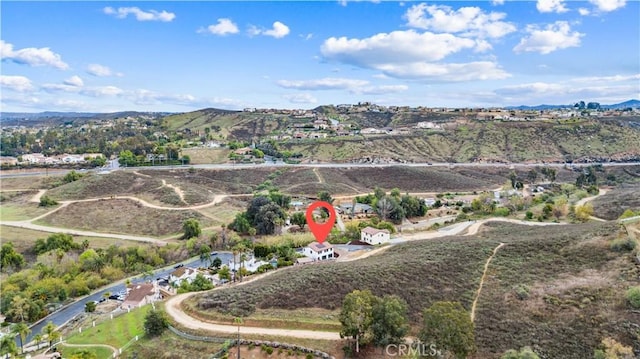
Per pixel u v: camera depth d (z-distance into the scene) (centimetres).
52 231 14000
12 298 9250
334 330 5884
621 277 6053
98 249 12344
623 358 4684
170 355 5634
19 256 11675
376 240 12150
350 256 10044
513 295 6197
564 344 5128
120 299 9881
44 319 9106
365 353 5388
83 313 9088
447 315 4966
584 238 7469
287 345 5544
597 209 13288
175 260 12344
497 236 9462
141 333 6600
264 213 13962
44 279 10438
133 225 14638
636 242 6744
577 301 5762
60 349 6762
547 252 7344
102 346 6525
